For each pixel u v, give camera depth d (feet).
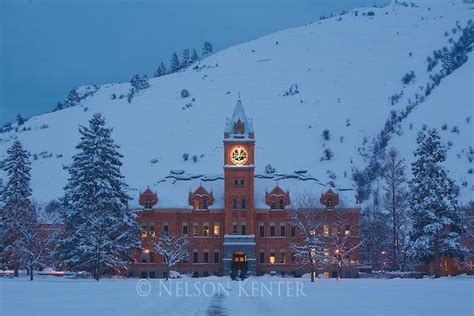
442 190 452.35
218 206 557.74
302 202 534.78
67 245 443.32
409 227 618.85
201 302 210.38
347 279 467.11
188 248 549.13
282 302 209.15
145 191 554.87
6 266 469.57
